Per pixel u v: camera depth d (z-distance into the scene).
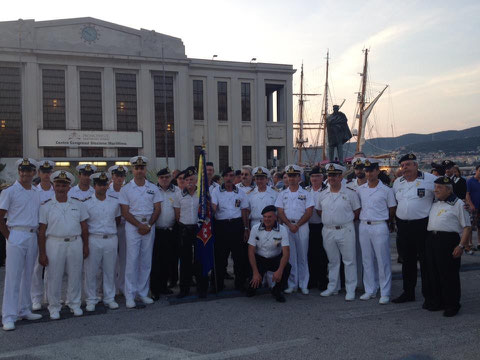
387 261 7.04
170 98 39.62
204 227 7.33
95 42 37.12
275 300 7.16
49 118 36.06
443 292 6.24
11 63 35.00
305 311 6.48
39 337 5.46
